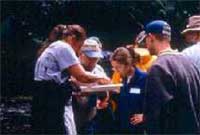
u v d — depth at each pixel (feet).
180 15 38.58
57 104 18.12
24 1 38.93
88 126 20.27
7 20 38.81
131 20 40.14
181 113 15.98
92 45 20.59
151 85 15.84
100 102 20.22
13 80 36.68
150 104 15.79
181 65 16.16
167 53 16.24
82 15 39.73
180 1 38.42
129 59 19.34
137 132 19.34
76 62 18.15
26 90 36.88
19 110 34.17
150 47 16.58
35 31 39.09
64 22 39.52
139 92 19.30
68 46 18.19
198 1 38.22
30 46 38.42
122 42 39.24
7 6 38.81
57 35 18.67
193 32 19.22
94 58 20.59
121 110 19.58
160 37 16.44
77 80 18.45
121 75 19.84
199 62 18.31
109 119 20.06
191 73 16.26
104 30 39.75
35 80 18.31
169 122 15.92
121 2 40.63
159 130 15.80
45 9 39.27
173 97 15.88
